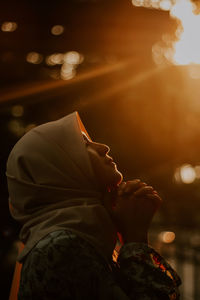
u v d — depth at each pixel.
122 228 1.97
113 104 15.99
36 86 15.25
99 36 17.08
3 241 8.06
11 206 1.97
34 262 1.66
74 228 1.73
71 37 16.89
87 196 1.87
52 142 1.92
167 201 21.66
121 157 16.42
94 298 1.63
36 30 16.31
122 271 1.83
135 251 1.86
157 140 16.58
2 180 8.46
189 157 17.33
